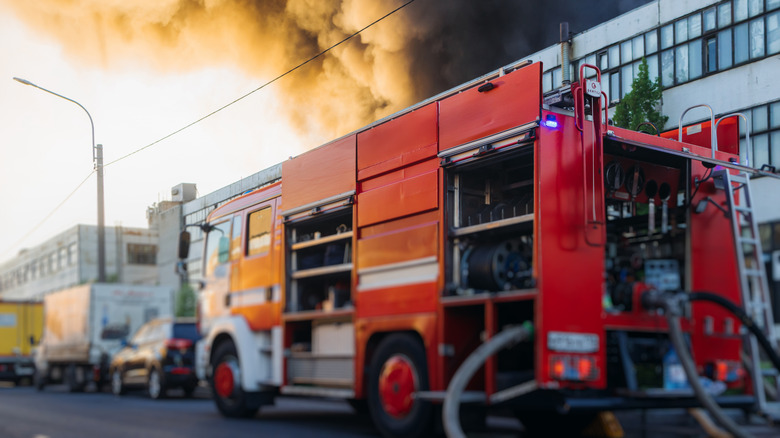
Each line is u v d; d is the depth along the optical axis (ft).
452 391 19.89
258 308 32.73
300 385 29.76
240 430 29.78
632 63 68.59
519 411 27.50
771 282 58.49
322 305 29.89
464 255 23.17
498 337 19.95
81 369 70.74
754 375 22.40
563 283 20.17
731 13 61.67
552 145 20.77
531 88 21.02
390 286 25.17
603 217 21.25
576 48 73.61
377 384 25.45
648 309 21.04
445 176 23.56
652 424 26.35
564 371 19.67
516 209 23.72
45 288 142.31
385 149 26.12
